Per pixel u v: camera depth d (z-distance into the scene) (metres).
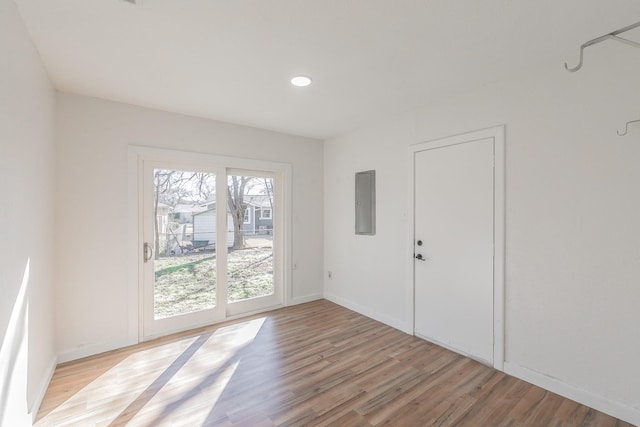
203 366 2.49
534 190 2.21
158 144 3.04
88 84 2.45
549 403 2.01
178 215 3.22
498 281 2.41
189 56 2.03
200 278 3.36
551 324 2.13
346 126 3.65
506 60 2.09
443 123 2.82
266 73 2.29
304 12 1.58
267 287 3.93
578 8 1.55
